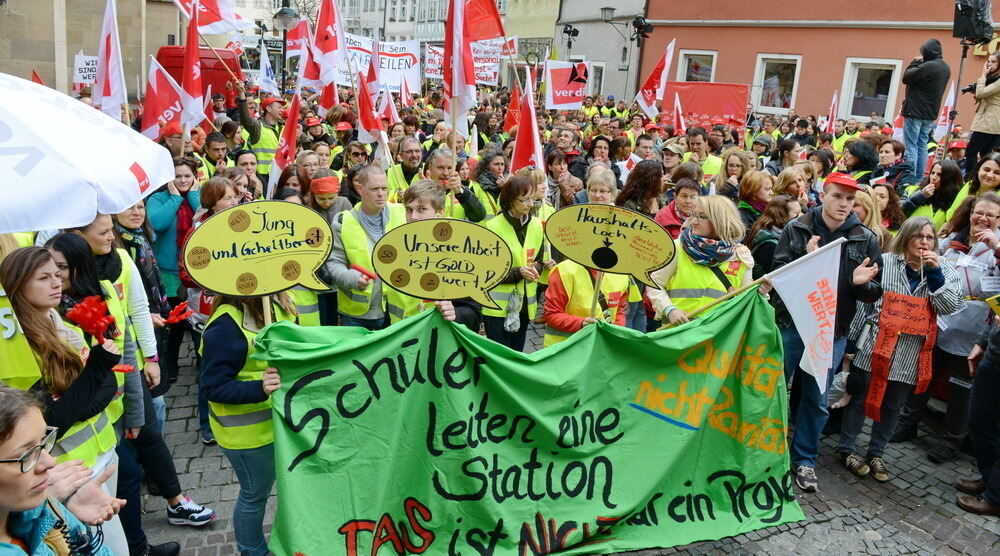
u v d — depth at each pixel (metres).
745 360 4.30
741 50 24.98
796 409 5.73
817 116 23.39
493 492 3.73
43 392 2.83
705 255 4.67
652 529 4.10
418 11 53.47
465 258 3.61
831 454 5.46
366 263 4.96
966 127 19.70
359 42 14.50
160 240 5.89
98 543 2.43
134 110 15.74
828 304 4.37
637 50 28.17
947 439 5.50
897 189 8.55
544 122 14.23
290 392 3.27
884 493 4.97
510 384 3.71
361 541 3.40
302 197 6.59
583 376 3.88
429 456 3.63
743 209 6.46
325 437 3.35
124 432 3.73
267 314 3.30
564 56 33.59
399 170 7.53
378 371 3.46
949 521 4.68
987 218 5.36
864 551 4.28
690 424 4.18
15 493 1.92
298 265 3.34
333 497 3.37
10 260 2.89
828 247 4.28
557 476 3.89
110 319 2.98
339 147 10.84
